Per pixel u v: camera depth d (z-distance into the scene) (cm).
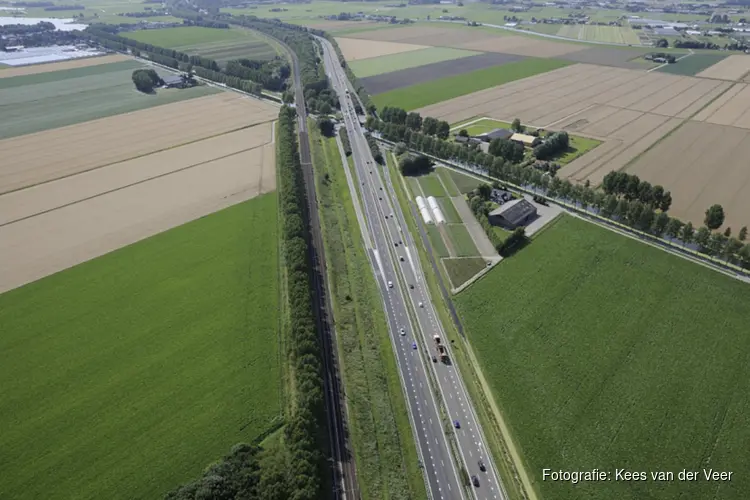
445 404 11331
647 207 16825
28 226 18088
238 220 18362
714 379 11444
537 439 10362
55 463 9812
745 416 10594
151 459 9869
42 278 15138
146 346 12581
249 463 9419
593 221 17750
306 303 13150
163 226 17988
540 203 19138
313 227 18262
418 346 12950
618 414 10769
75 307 13925
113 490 9319
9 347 12562
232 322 13350
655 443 10144
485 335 13088
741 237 15988
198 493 8625
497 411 11050
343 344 12925
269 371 11856
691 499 9162
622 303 13800
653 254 15738
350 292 15050
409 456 10238
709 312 13350
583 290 14362
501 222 17738
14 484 9438
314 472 9269
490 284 14925
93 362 12119
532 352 12431
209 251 16462
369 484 9631
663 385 11362
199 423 10581
